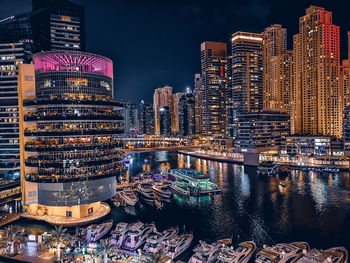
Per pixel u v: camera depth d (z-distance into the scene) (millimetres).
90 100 107688
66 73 107438
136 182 177375
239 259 79250
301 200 136250
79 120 106438
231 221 112062
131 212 126812
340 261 75625
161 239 91375
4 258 78125
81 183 105562
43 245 85312
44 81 107625
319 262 73000
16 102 160250
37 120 105000
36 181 104625
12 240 80438
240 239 95250
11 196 117750
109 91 117562
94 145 108750
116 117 115750
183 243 89188
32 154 111312
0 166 159750
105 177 110125
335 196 141000
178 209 129875
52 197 105188
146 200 144375
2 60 167125
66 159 105500
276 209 124312
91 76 110625
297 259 78375
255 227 105125
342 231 99062
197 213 123375
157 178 193375
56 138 106750
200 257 79625
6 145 160000
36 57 109688
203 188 154875
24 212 113250
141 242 91688
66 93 107438
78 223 103875
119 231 96562
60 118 104750
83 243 88875
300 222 108438
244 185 172125
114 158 114812
